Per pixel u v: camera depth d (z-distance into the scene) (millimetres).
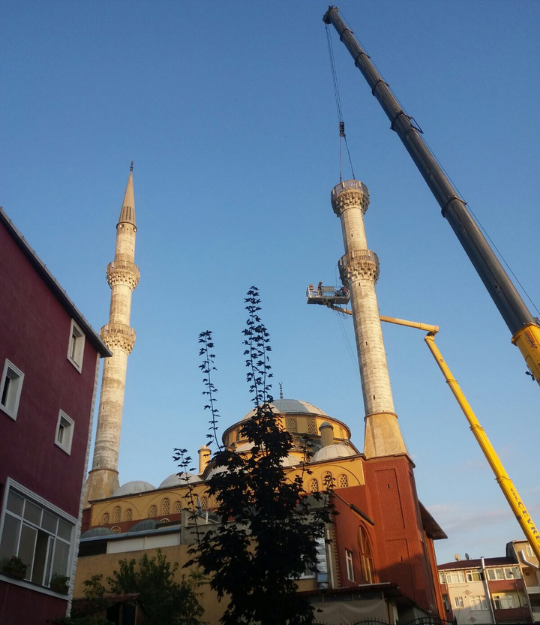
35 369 20016
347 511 39219
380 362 53844
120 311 65125
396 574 43594
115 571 31703
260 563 17219
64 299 22141
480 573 70625
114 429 59344
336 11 37969
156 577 29906
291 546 17188
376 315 56688
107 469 57156
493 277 20984
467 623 68062
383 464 48344
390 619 30719
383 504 46719
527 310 19906
